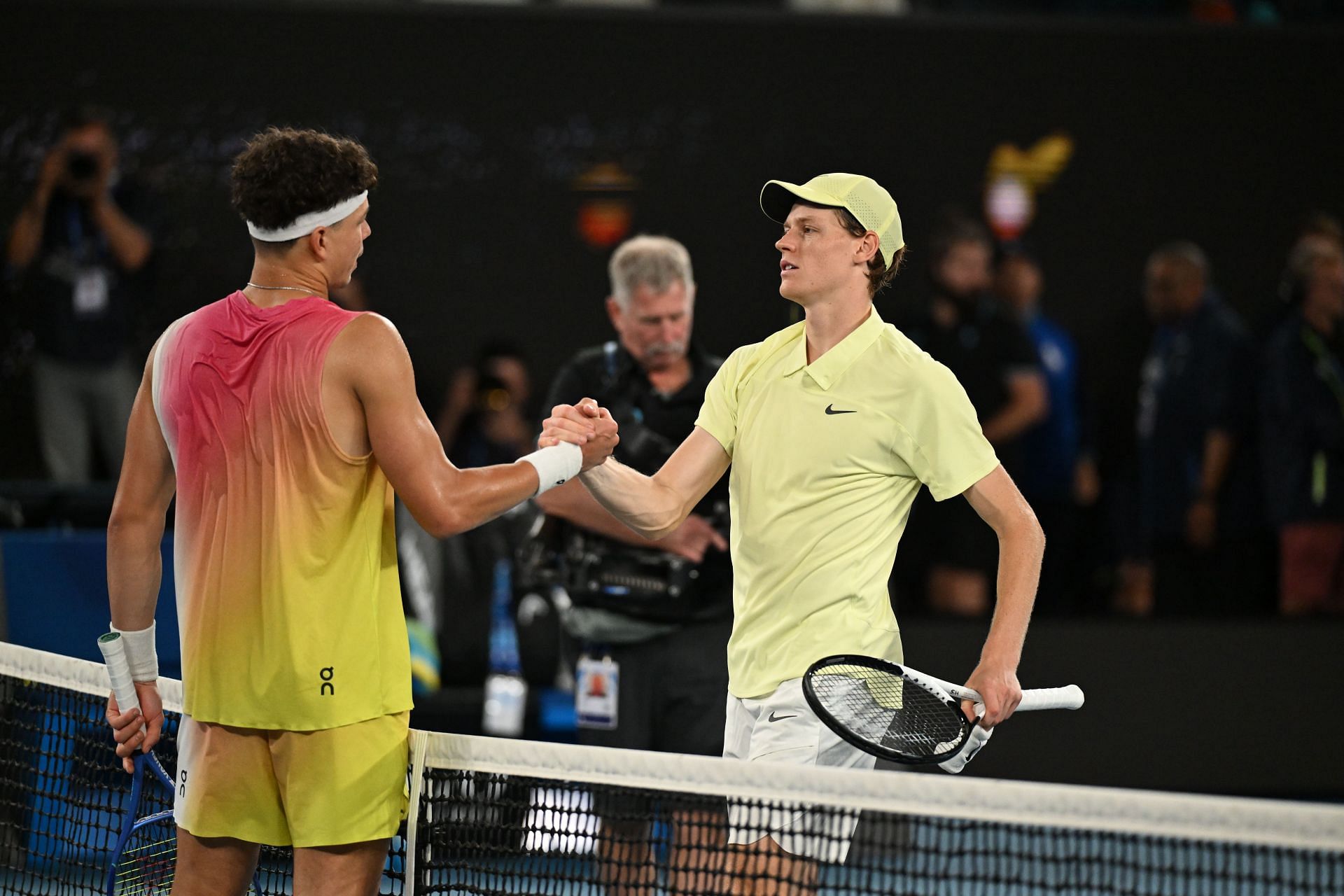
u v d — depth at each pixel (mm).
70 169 22734
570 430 9969
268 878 10820
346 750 8844
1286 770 23203
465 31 23375
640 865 9398
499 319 23797
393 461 8766
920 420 9938
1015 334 23609
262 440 8727
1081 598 24016
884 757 8828
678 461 10766
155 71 22859
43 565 19781
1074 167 23922
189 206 23125
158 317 23219
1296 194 24031
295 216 8922
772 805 8844
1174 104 23938
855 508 9977
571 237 23781
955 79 23766
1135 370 24016
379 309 23562
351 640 8844
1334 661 23344
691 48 23625
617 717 14430
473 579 22656
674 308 14125
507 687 21641
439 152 23500
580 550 14320
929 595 23359
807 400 10125
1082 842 17906
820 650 9844
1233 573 23984
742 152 23766
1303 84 24000
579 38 23516
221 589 8805
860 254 10148
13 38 22516
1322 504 23594
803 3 25141
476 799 9602
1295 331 23766
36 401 23031
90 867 11562
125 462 9570
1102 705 23172
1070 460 23875
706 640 14328
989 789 8219
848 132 23750
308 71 23156
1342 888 8141
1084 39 23781
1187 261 23812
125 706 9867
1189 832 7852
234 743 8945
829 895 13852
